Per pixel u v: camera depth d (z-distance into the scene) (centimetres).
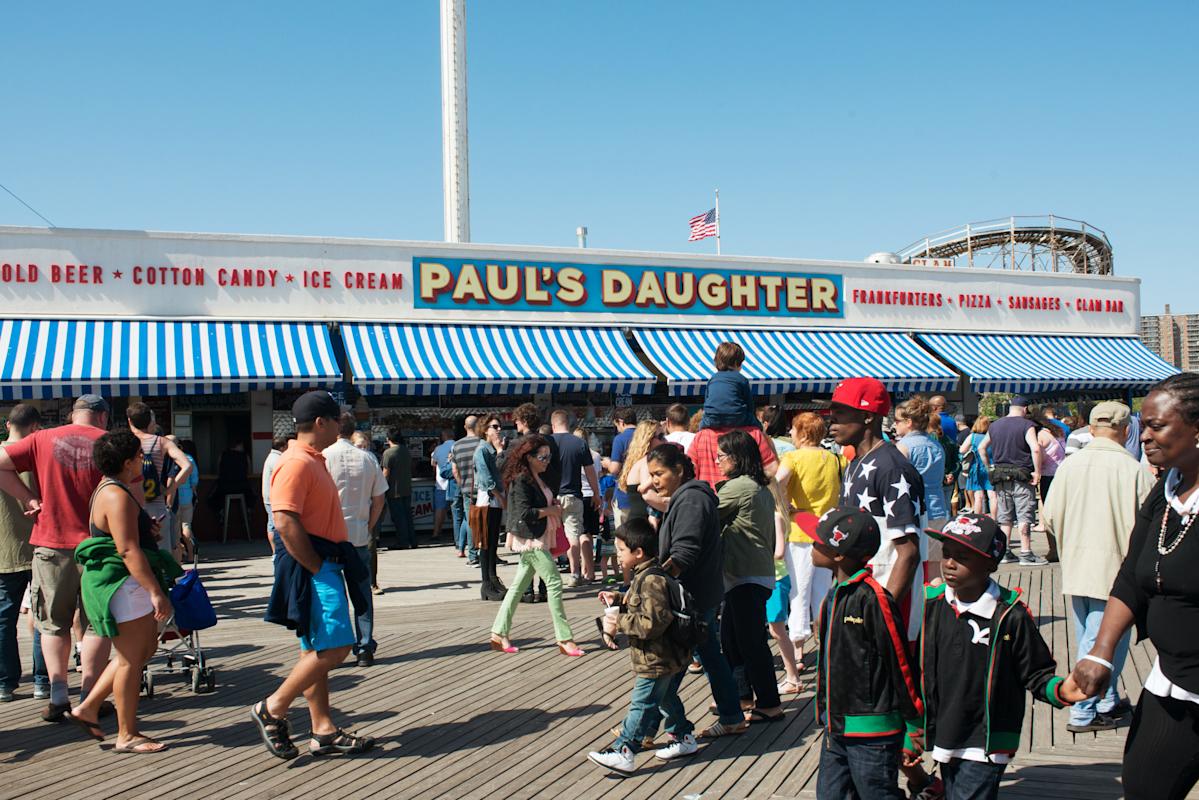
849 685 385
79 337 1511
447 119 2267
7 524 682
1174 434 325
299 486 542
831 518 394
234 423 1692
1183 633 325
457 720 632
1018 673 374
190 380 1482
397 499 1567
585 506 1181
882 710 381
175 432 1659
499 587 1072
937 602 388
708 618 574
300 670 552
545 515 812
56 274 1542
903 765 397
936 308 2169
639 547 540
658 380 1798
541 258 1836
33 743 598
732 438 623
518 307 1814
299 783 524
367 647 780
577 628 912
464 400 1805
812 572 686
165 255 1605
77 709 594
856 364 1961
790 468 688
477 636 880
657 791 507
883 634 383
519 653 815
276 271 1666
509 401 1838
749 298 1994
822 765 408
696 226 2914
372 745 577
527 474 817
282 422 1705
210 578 1239
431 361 1667
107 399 1591
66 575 632
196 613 666
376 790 512
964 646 377
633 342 1892
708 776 527
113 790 515
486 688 706
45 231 1538
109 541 574
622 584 1116
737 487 612
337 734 571
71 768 550
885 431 1847
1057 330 2302
